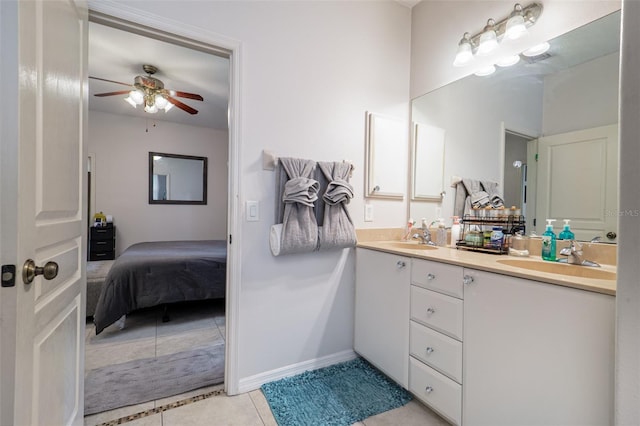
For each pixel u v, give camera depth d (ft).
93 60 9.04
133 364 6.35
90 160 14.14
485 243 5.53
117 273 7.98
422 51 7.16
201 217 16.70
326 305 6.33
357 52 6.68
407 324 5.16
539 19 5.06
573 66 4.72
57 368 3.30
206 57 8.81
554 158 4.97
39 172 2.70
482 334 3.91
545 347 3.26
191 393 5.37
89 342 7.43
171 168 15.92
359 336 6.41
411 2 7.25
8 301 2.24
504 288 3.66
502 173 5.68
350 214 6.60
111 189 14.57
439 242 6.48
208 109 13.74
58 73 3.14
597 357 2.85
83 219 4.16
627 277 2.38
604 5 4.34
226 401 5.16
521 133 5.39
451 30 6.48
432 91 6.91
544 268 4.46
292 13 5.88
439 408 4.51
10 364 2.26
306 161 5.73
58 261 3.27
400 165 7.30
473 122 6.11
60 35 3.19
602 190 4.43
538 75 5.14
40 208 2.73
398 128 7.25
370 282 6.10
